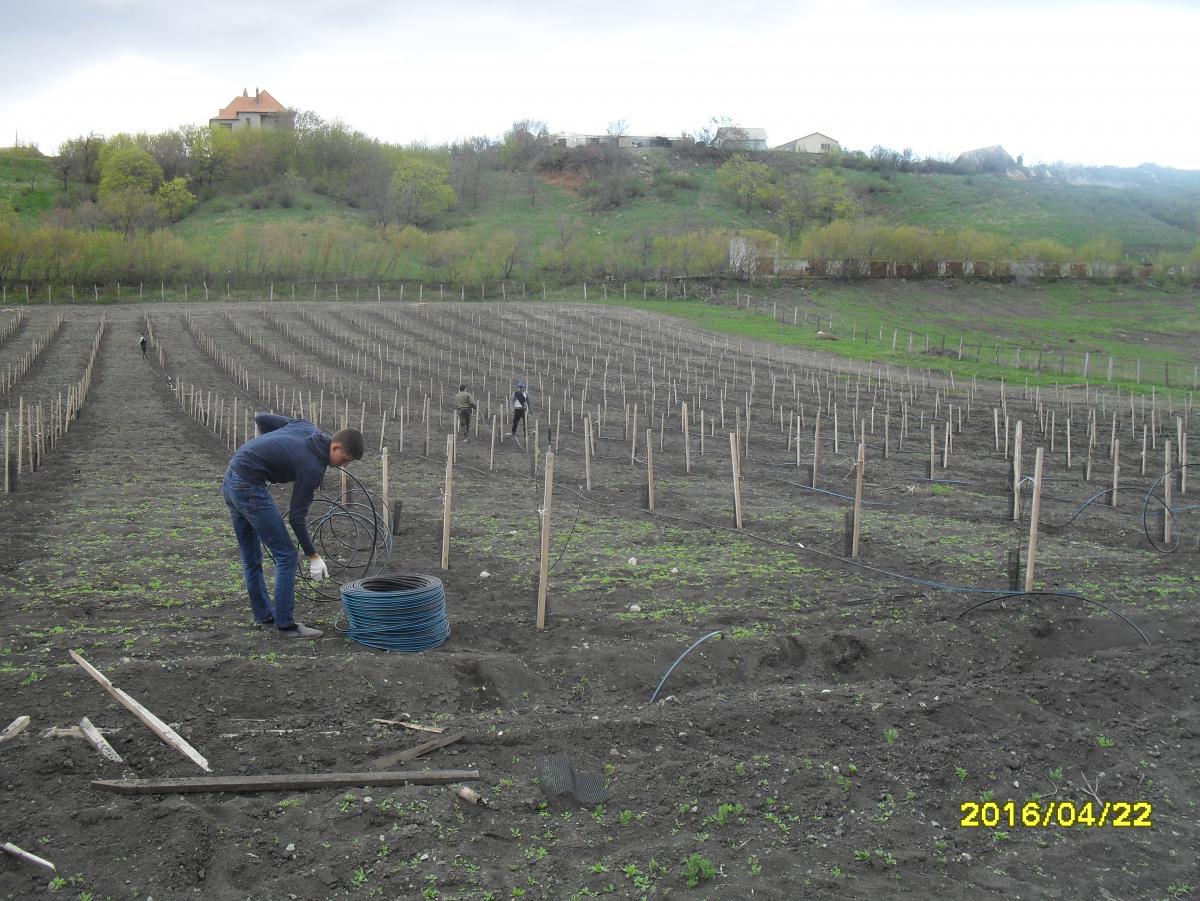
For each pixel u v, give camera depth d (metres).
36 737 5.89
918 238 70.06
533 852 5.08
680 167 117.81
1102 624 8.95
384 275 69.75
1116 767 6.44
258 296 63.06
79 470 18.44
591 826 5.38
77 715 6.26
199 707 6.57
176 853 4.85
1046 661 8.29
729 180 107.50
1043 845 5.50
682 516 14.91
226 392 33.41
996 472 20.97
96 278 63.00
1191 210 103.56
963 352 47.41
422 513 14.55
